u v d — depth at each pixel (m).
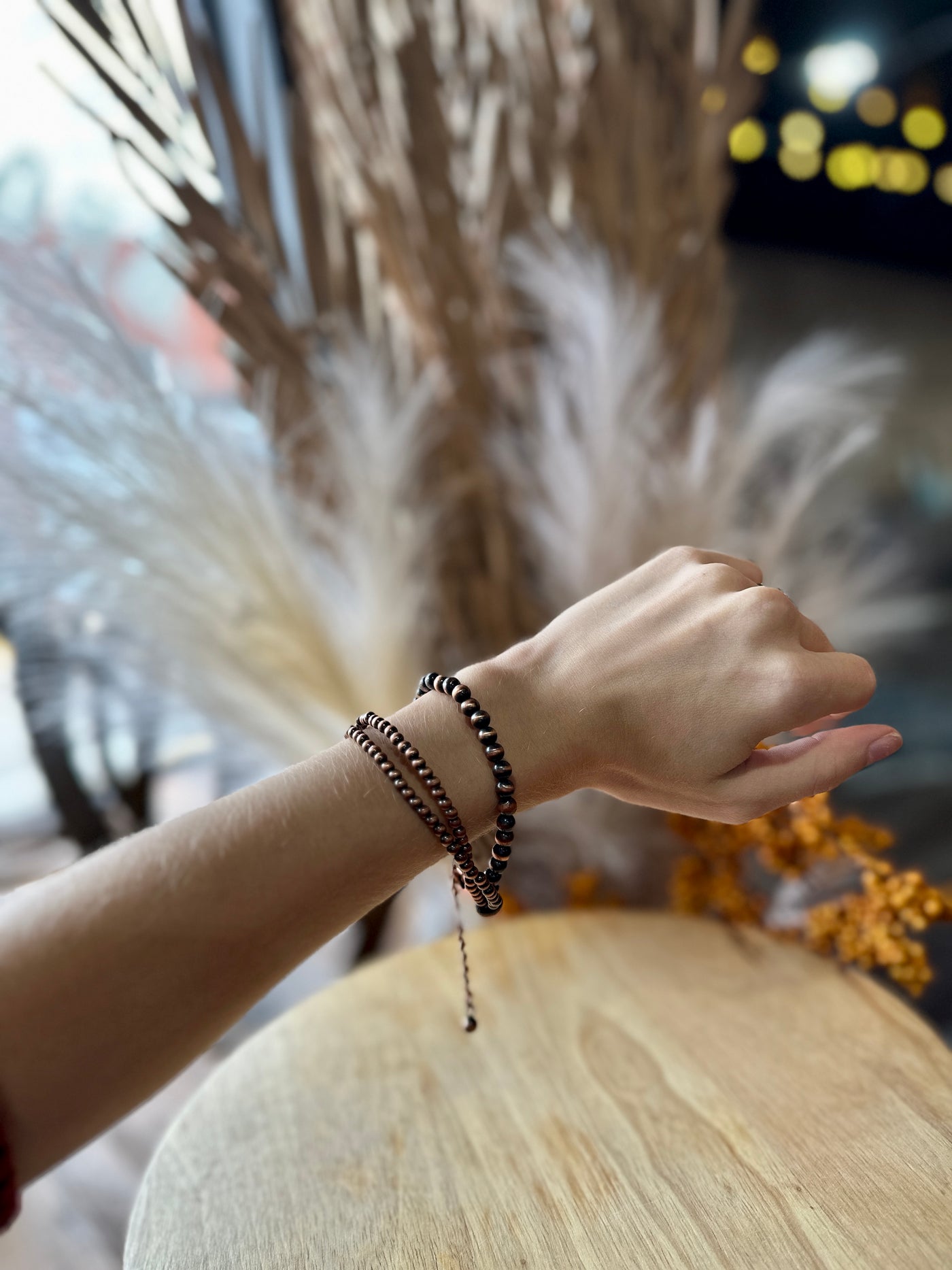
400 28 0.64
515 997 0.48
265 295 0.62
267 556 0.57
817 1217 0.34
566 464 0.59
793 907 0.58
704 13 0.70
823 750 0.33
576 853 0.63
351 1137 0.40
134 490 0.54
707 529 0.60
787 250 1.45
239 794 0.31
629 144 0.68
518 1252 0.34
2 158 0.71
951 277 1.52
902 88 1.38
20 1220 0.82
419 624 0.64
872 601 0.71
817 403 0.62
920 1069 0.41
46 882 0.29
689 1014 0.46
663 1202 0.35
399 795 0.32
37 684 0.65
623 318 0.61
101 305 0.54
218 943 0.28
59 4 0.55
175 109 0.60
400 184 0.64
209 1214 0.37
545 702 0.34
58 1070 0.26
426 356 0.65
